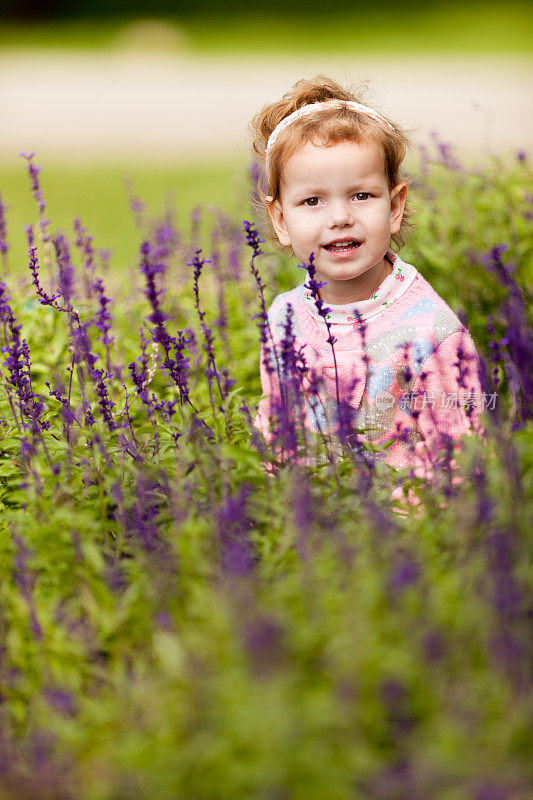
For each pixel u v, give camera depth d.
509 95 20.59
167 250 5.16
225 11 39.94
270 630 2.06
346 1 40.16
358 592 2.30
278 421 2.98
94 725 2.24
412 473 2.91
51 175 12.96
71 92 24.62
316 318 3.52
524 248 4.82
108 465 3.05
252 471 2.90
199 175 12.31
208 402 3.92
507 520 2.48
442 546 2.63
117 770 2.08
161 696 2.22
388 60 28.75
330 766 2.02
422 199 4.98
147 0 42.22
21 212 10.21
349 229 3.31
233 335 4.68
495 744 2.04
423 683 2.12
